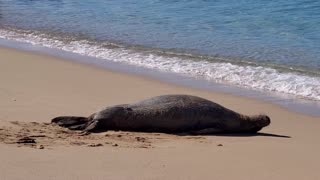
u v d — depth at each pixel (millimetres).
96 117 18797
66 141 16500
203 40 38062
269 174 14273
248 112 22938
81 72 29594
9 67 30375
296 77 28562
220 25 43156
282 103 24391
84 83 27016
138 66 31562
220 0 54750
